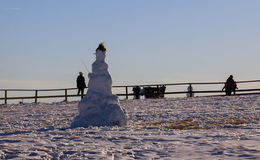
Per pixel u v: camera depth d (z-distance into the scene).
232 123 20.81
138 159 11.57
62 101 41.03
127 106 32.56
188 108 29.48
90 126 19.25
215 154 11.95
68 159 11.60
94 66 21.08
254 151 12.21
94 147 13.38
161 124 21.12
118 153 12.36
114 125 20.17
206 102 34.19
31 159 11.58
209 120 22.19
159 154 12.20
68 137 15.55
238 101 34.09
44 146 13.51
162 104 33.62
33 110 32.41
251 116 23.48
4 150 12.72
